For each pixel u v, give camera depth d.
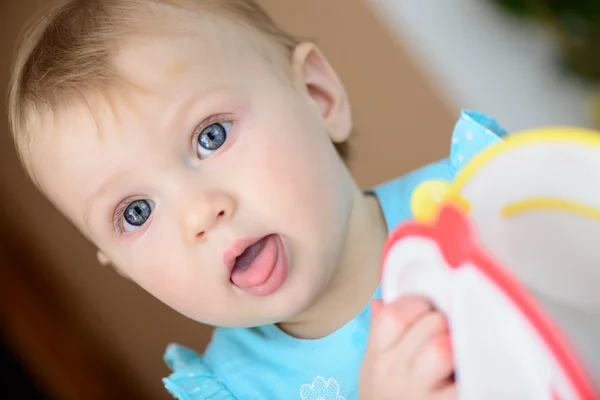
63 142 0.73
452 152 0.85
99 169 0.71
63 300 1.42
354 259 0.80
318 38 1.39
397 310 0.46
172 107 0.70
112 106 0.71
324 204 0.72
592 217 0.39
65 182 0.75
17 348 1.34
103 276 1.42
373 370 0.48
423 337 0.44
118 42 0.74
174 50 0.73
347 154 0.97
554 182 0.40
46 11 0.92
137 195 0.72
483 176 0.42
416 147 1.35
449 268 0.42
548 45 1.24
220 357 0.88
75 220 0.79
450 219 0.42
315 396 0.81
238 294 0.69
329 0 1.39
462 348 0.41
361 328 0.78
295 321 0.82
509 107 1.30
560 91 1.25
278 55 0.82
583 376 0.34
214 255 0.68
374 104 1.38
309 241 0.70
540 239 0.40
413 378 0.45
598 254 0.39
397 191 0.87
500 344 0.38
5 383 1.32
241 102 0.73
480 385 0.40
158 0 0.78
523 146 0.41
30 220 1.40
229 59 0.75
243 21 0.82
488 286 0.39
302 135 0.74
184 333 1.43
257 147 0.71
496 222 0.41
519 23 1.24
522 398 0.37
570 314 0.37
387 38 1.37
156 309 1.43
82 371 1.39
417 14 1.34
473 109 1.33
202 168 0.70
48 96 0.74
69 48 0.75
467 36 1.30
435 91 1.35
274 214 0.69
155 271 0.73
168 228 0.71
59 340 1.38
